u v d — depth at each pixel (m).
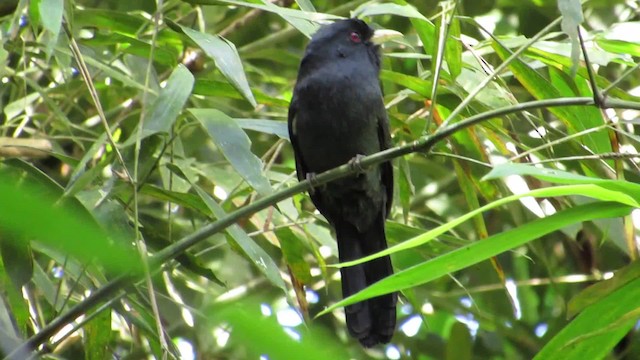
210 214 7.65
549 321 12.09
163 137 7.63
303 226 8.44
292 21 7.87
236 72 6.80
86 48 8.77
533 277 12.32
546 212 8.98
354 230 9.57
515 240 5.05
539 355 5.89
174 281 10.45
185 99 6.60
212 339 10.09
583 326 5.80
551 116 11.72
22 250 6.73
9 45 8.30
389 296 8.21
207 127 6.98
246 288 10.82
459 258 5.02
